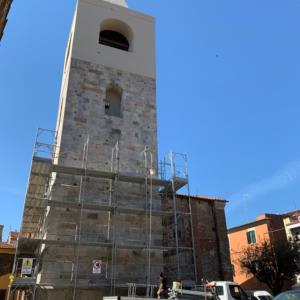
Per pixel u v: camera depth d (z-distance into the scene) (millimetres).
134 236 22391
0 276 31219
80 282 19828
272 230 47438
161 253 22609
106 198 22703
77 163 23016
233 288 19922
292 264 38938
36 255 23266
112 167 23938
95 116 25047
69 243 20078
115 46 30281
